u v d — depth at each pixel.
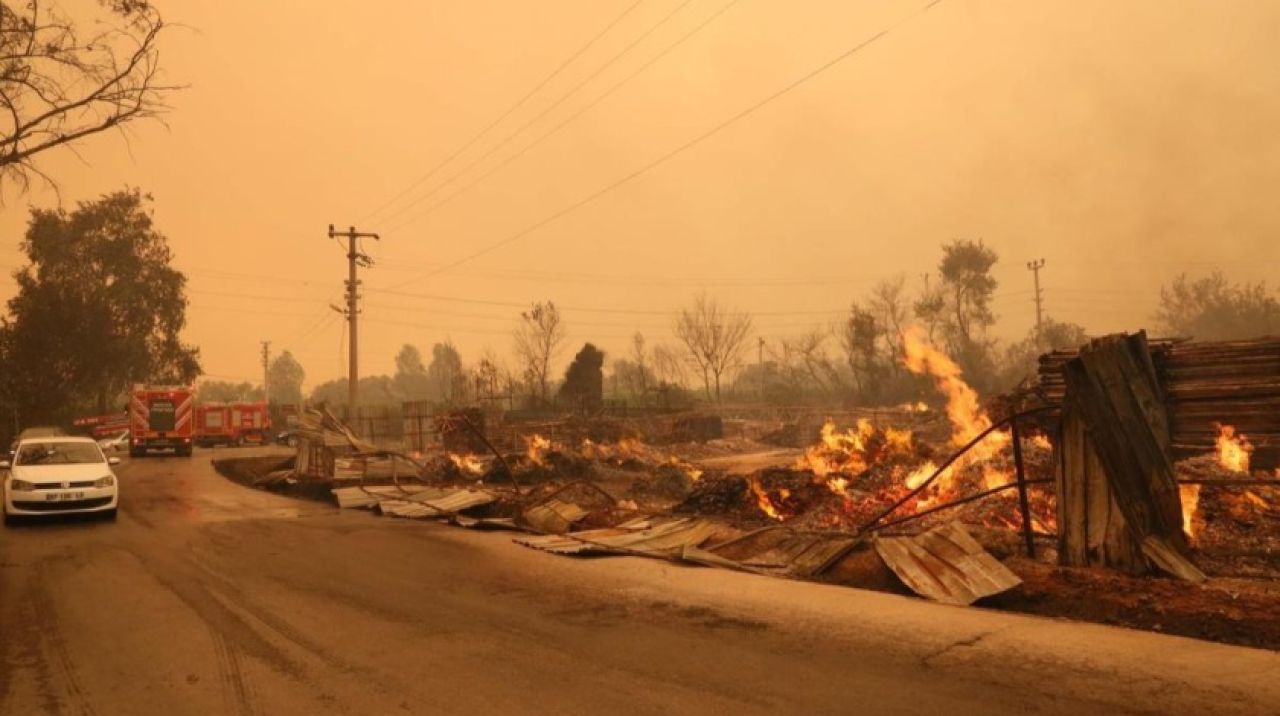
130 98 14.41
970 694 5.29
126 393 72.19
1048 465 12.41
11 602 8.77
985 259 56.66
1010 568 8.54
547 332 60.34
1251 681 5.36
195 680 5.97
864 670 5.86
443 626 7.42
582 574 9.89
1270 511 9.73
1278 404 11.31
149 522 15.63
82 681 6.02
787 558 10.04
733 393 72.12
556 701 5.38
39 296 57.75
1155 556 7.80
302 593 8.95
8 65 13.55
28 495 14.95
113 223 66.62
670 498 19.20
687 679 5.77
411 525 15.10
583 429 36.59
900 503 10.30
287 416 71.56
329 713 5.25
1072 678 5.53
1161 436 8.25
